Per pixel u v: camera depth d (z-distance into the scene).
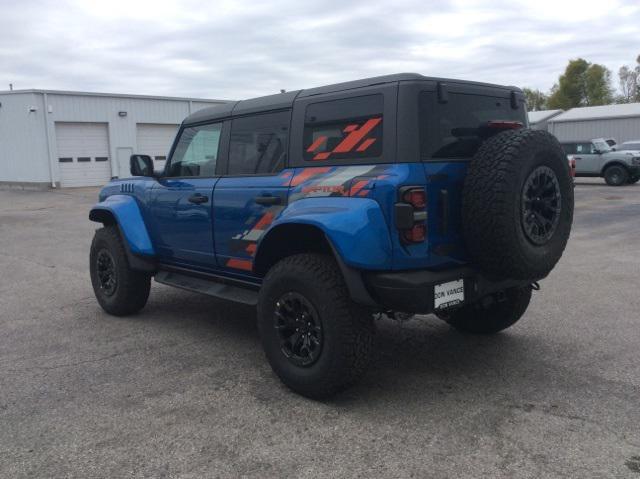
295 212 3.82
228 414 3.64
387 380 4.15
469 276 3.69
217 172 4.79
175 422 3.54
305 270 3.70
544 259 3.68
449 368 4.37
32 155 25.14
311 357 3.73
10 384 4.17
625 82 84.69
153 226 5.46
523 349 4.77
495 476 2.90
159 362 4.59
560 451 3.13
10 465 3.07
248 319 5.84
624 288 6.79
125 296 5.79
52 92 24.91
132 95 27.39
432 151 3.58
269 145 4.36
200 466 3.04
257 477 2.93
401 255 3.46
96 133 26.66
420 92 3.57
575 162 24.14
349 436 3.33
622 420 3.48
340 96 3.86
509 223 3.43
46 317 5.99
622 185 23.34
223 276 4.90
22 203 19.73
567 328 5.30
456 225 3.68
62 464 3.07
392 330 5.33
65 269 8.59
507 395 3.87
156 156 28.81
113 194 6.07
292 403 3.79
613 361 4.46
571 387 3.98
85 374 4.35
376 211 3.42
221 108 4.85
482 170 3.48
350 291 3.52
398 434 3.35
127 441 3.31
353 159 3.74
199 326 5.59
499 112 4.14
